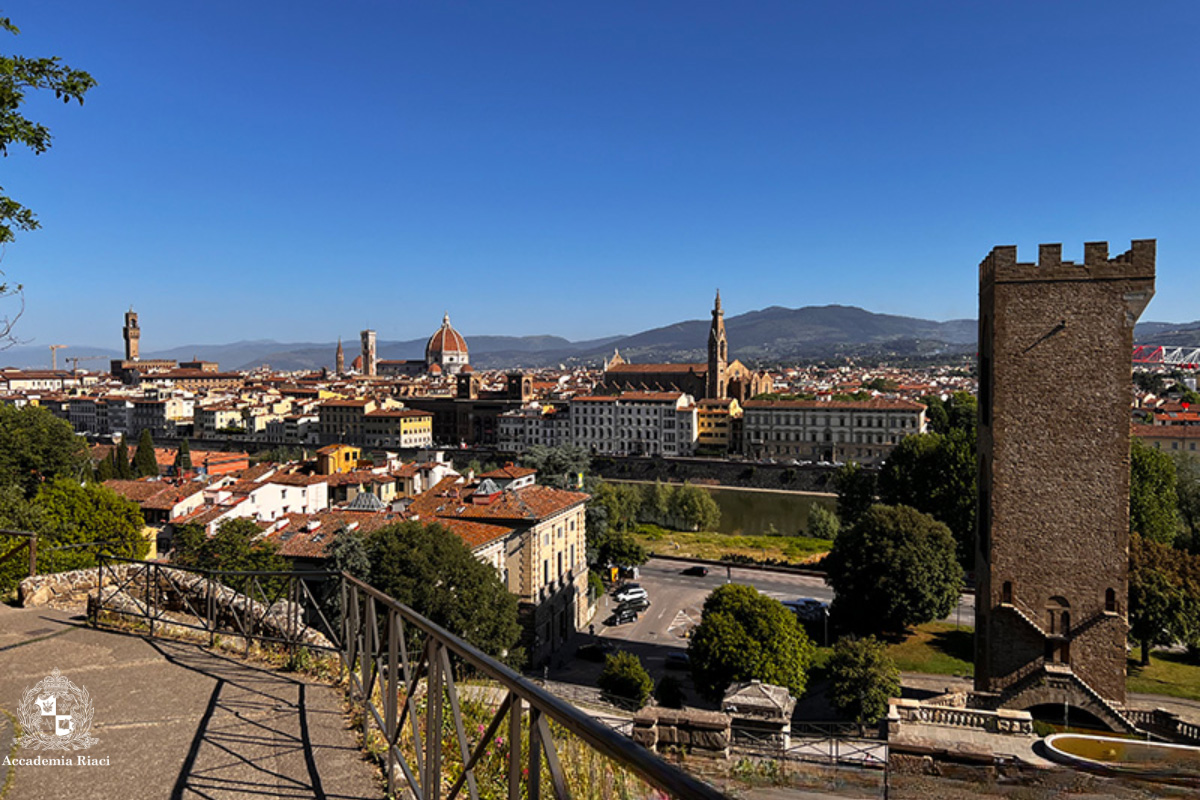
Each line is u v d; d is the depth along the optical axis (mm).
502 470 96375
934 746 20094
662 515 142500
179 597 21688
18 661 15789
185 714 13031
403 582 50656
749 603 59375
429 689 9469
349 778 10891
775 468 177875
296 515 77250
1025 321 42719
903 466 111125
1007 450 43125
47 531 59594
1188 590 63438
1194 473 107062
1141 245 40812
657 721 23000
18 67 18266
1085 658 42000
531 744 6809
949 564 76250
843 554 78875
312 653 16406
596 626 83625
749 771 21641
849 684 54781
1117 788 18891
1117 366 41469
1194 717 53594
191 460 179625
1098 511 41781
